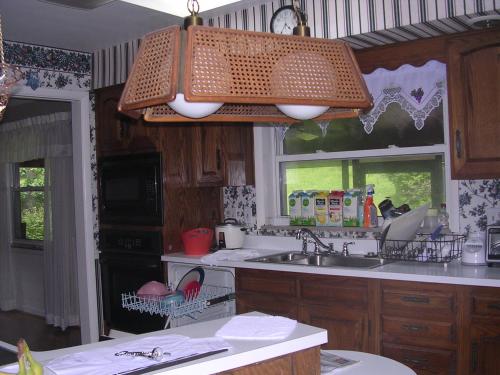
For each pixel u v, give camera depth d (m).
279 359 1.61
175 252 4.04
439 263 3.05
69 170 5.68
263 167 4.11
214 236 4.29
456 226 3.24
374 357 1.90
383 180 3.67
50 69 4.29
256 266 3.37
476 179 3.00
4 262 6.64
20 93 4.13
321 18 3.15
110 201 4.32
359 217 3.66
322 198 3.80
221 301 3.09
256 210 4.14
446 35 3.04
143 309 2.79
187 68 1.28
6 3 3.19
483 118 2.87
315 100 1.42
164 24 3.66
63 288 5.62
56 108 5.81
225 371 1.50
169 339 1.70
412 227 3.10
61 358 1.57
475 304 2.62
